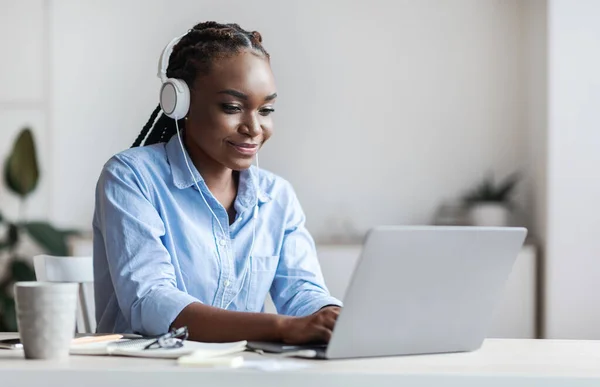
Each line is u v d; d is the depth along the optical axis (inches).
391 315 56.3
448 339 59.7
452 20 193.0
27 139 189.8
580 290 172.9
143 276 70.1
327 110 193.6
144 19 193.8
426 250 55.9
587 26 171.8
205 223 78.2
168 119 82.0
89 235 190.9
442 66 193.2
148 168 76.9
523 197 191.5
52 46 194.7
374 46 193.3
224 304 78.9
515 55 192.7
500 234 59.1
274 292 82.7
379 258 54.1
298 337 60.4
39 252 199.5
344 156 194.1
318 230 193.9
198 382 49.6
